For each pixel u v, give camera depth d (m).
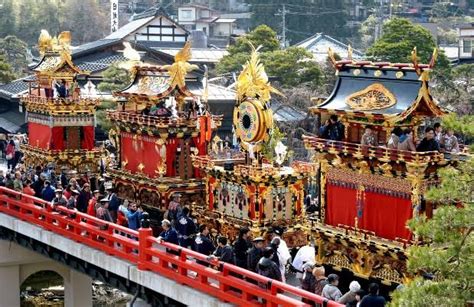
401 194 33.91
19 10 164.62
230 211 44.47
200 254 35.25
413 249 24.36
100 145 70.88
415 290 23.39
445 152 34.53
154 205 51.31
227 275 33.62
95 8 176.38
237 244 35.72
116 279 42.12
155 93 52.25
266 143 43.84
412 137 34.66
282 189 43.34
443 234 23.89
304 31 149.75
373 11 156.38
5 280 52.88
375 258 35.00
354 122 36.09
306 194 47.81
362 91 36.03
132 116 52.50
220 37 166.38
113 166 57.00
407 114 33.38
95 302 62.22
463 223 23.55
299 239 43.69
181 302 35.94
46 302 62.00
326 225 37.31
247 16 174.38
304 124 86.00
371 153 34.38
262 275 31.91
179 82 51.88
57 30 167.25
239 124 44.78
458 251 23.55
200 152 50.78
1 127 97.06
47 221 47.69
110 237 41.69
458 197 24.23
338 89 37.53
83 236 44.38
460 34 117.25
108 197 48.28
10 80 108.81
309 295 28.89
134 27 129.12
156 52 109.81
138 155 53.34
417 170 32.84
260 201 42.53
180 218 41.69
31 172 57.25
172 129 49.97
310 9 150.12
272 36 108.31
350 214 36.31
